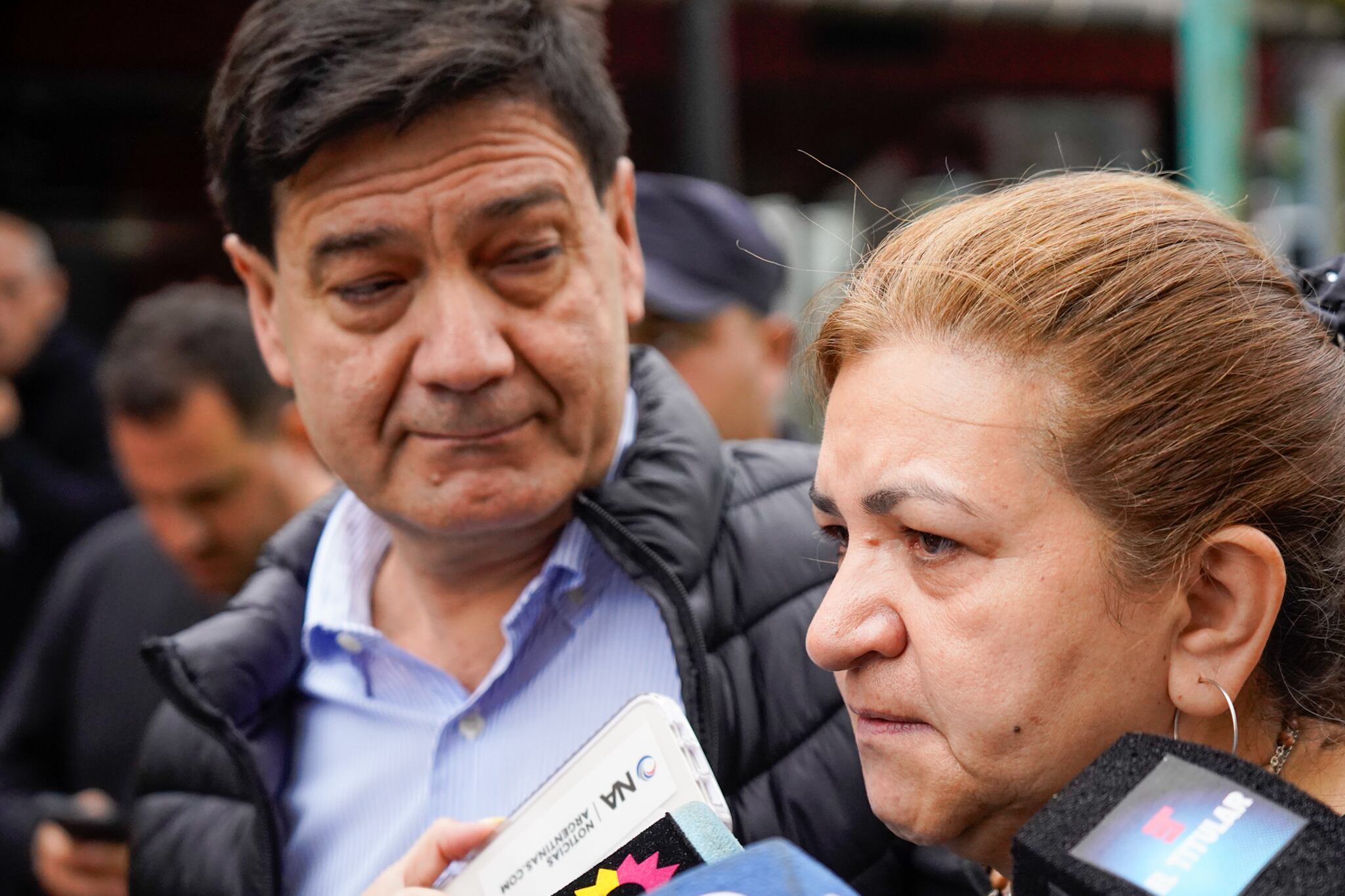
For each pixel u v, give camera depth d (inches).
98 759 96.7
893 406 36.7
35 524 133.5
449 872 45.9
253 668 57.0
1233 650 35.4
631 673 53.6
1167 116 168.4
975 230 38.4
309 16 48.9
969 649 35.5
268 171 50.7
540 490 51.0
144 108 143.9
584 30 55.5
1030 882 30.0
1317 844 27.8
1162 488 34.9
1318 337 38.7
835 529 40.6
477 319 49.2
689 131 123.3
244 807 59.6
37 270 141.0
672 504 52.4
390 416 51.2
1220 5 115.1
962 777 36.2
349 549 59.4
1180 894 27.8
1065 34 163.9
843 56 157.6
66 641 100.5
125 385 89.8
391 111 47.8
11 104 139.8
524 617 53.8
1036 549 35.1
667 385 57.8
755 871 28.7
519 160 49.4
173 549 93.0
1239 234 38.9
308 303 51.8
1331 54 178.9
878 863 50.7
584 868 40.6
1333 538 37.0
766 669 52.3
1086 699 35.4
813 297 44.7
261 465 91.7
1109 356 35.2
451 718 54.1
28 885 93.7
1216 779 29.7
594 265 52.4
